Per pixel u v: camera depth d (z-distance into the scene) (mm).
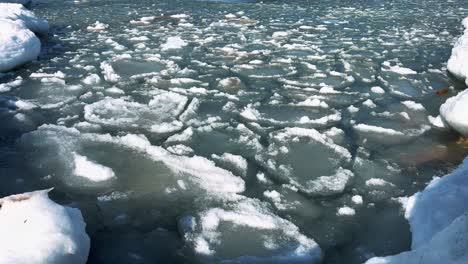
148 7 8219
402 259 1538
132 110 3342
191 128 3012
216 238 2012
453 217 1900
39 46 4789
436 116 3281
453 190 2088
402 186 2387
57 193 2299
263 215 2162
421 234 1906
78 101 3525
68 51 5062
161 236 2018
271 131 3053
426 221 1965
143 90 3791
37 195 1840
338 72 4305
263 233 2051
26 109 3346
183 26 6469
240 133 3002
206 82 4008
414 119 3225
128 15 7332
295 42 5523
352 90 3855
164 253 1916
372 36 5891
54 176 2445
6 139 2869
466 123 2732
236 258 1894
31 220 1680
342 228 2088
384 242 1974
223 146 2830
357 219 2143
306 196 2328
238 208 2213
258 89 3871
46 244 1579
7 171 2482
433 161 2623
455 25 6711
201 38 5691
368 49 5203
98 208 2191
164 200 2264
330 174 2521
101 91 3758
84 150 2725
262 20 7023
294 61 4707
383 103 3545
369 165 2600
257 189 2391
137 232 2041
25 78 4070
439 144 2838
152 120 3182
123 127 3061
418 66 4535
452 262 1363
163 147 2809
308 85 3975
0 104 3426
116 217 2131
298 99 3660
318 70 4398
